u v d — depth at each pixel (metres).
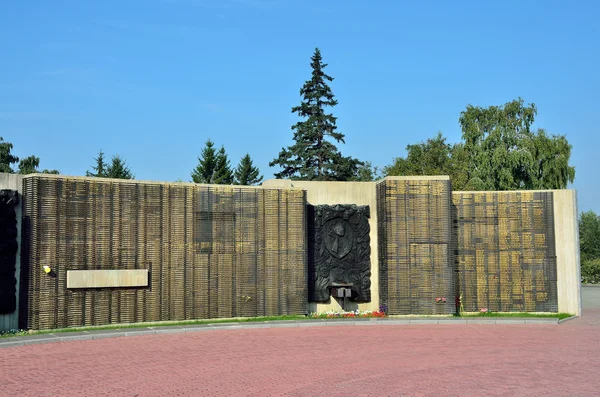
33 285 22.73
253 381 13.91
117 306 24.41
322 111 59.84
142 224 25.19
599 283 64.94
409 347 19.12
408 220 28.27
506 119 57.75
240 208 27.19
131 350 18.56
